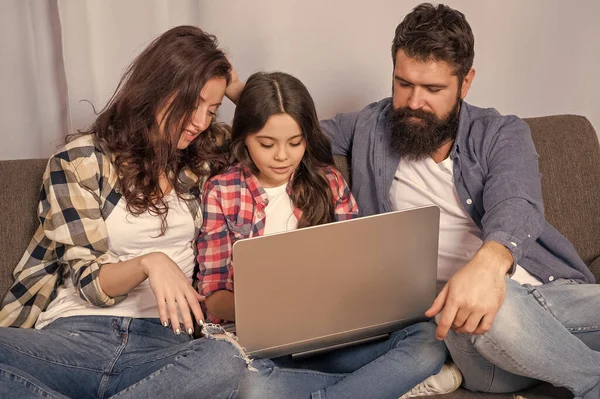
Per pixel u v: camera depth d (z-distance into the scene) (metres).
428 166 1.69
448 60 1.56
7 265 1.55
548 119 1.91
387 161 1.73
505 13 2.37
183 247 1.61
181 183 1.59
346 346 1.51
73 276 1.47
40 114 2.07
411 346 1.47
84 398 1.41
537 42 2.44
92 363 1.41
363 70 2.25
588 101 2.58
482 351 1.43
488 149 1.64
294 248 1.33
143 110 1.53
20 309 1.54
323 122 1.84
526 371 1.43
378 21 2.22
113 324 1.48
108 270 1.43
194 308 1.37
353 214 1.72
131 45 1.98
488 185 1.57
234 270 1.31
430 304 1.52
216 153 1.67
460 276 1.30
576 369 1.42
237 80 1.75
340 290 1.41
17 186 1.58
